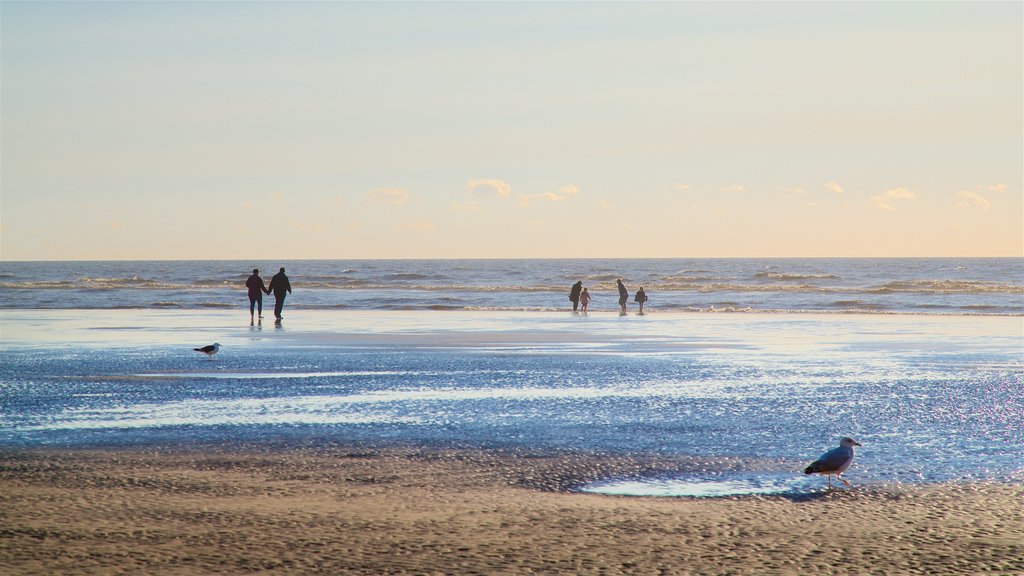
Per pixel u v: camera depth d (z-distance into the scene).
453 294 139.00
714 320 78.44
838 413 26.20
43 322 73.31
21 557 12.41
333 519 14.60
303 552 12.78
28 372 36.75
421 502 15.83
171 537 13.48
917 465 19.12
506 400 28.88
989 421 24.84
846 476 18.08
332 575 11.79
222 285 188.38
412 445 21.23
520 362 41.03
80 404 27.95
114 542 13.19
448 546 13.11
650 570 12.05
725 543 13.33
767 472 18.50
